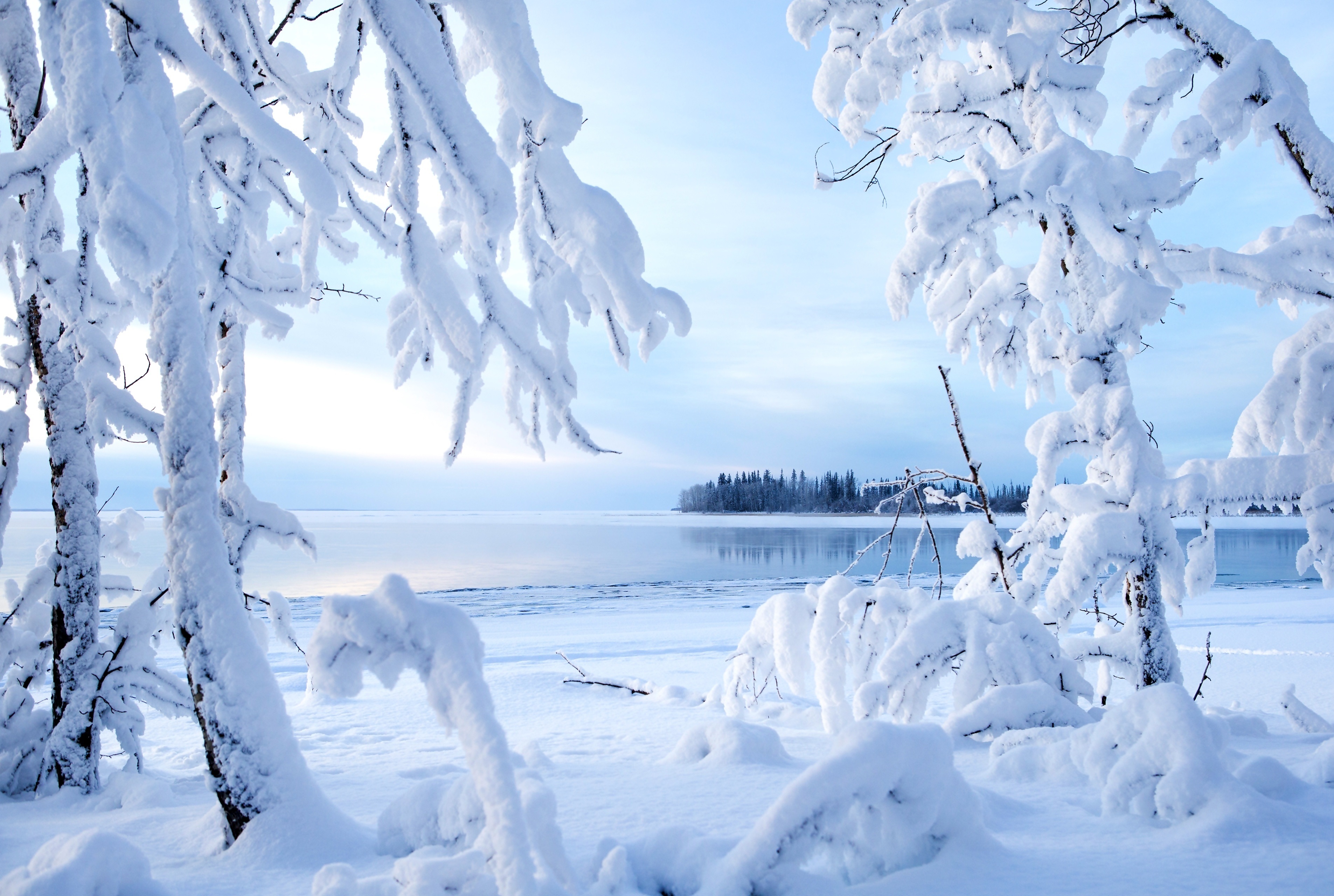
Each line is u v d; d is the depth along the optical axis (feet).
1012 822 9.43
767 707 24.56
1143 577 17.40
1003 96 20.54
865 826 7.71
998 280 23.76
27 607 17.74
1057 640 17.67
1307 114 17.65
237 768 9.62
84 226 10.19
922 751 7.83
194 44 8.82
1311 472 15.75
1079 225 17.85
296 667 38.34
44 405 16.67
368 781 14.82
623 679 31.04
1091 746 10.98
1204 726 9.45
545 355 8.86
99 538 16.94
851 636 20.62
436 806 8.91
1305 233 18.42
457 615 6.93
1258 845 7.90
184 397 10.48
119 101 8.24
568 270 8.91
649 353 9.38
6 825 12.20
